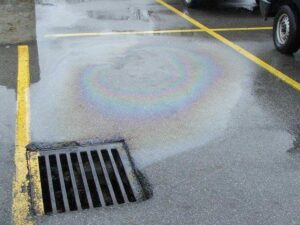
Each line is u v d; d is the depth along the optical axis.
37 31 5.11
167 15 6.02
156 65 4.17
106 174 2.58
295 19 4.35
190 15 6.07
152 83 3.78
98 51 4.50
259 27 5.57
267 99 3.54
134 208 2.27
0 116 3.14
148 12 6.14
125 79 3.84
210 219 2.20
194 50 4.62
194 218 2.21
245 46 4.81
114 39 4.89
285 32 4.53
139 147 2.83
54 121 3.10
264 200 2.35
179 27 5.45
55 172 2.59
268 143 2.91
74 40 4.81
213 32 5.29
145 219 2.19
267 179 2.53
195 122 3.15
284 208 2.29
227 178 2.53
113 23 5.52
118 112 3.26
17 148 2.76
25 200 2.31
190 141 2.91
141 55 4.42
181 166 2.63
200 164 2.66
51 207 2.31
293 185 2.48
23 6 6.27
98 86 3.68
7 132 2.94
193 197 2.36
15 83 3.69
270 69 4.16
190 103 3.44
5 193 2.36
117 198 2.40
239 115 3.26
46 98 3.44
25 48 4.54
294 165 2.67
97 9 6.20
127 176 2.55
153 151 2.79
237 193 2.40
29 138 2.88
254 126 3.12
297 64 4.33
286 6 4.46
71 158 2.71
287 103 3.48
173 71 4.04
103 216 2.21
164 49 4.62
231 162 2.69
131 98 3.49
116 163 2.69
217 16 6.07
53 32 5.08
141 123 3.12
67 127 3.03
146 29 5.31
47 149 2.77
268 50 4.70
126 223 2.16
